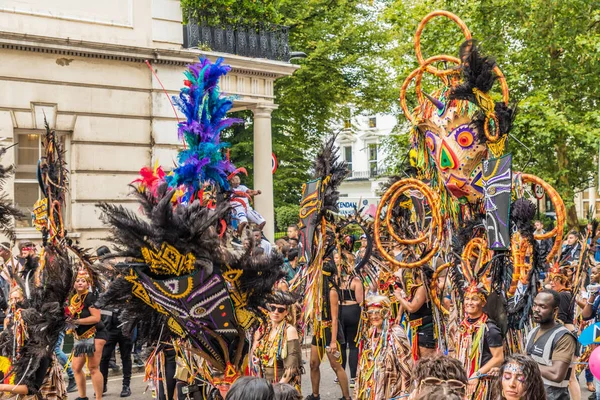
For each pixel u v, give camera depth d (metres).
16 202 15.62
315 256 8.05
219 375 5.53
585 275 9.91
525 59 21.72
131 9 16.89
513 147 21.33
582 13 21.41
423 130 8.63
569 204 21.53
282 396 4.30
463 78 8.22
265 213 19.11
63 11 15.97
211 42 18.25
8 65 15.30
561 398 6.20
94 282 7.64
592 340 6.79
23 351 6.51
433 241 8.19
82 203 16.23
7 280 9.77
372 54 27.20
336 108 28.30
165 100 17.31
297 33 26.34
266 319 5.76
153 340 5.43
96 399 9.06
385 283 8.81
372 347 7.61
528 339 6.41
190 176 5.93
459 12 22.08
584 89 21.89
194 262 4.94
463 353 6.96
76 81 16.16
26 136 15.77
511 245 7.70
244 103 19.08
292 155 27.48
